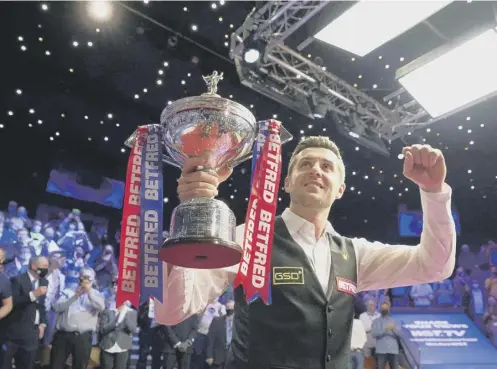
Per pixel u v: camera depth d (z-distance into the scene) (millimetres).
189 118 1437
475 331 9195
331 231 1655
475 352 8578
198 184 1322
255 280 1294
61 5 8578
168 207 12000
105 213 11422
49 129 10703
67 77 10242
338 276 1463
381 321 7461
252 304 1368
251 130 1506
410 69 6598
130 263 1322
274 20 6367
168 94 10508
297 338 1324
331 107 7809
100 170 11438
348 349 1396
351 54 8102
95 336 7285
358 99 8328
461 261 11602
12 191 10492
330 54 8203
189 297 1310
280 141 1523
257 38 6438
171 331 6953
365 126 8398
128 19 8961
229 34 8969
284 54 7559
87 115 10820
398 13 5500
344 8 5570
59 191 10828
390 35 5879
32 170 10688
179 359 6918
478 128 10188
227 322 7449
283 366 1296
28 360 5578
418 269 1531
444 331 9141
